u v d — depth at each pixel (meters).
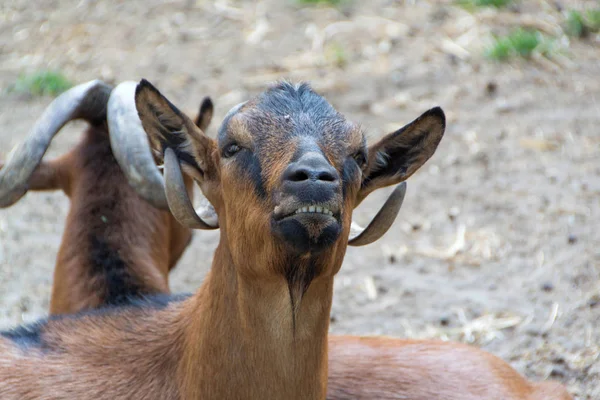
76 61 46.56
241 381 16.97
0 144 39.06
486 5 49.34
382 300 29.31
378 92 42.84
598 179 35.72
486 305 28.69
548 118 40.44
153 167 21.08
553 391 21.31
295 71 44.69
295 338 16.69
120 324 19.97
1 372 19.42
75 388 19.03
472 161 37.56
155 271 22.72
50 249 32.47
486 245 32.06
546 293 29.12
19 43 48.34
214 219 18.14
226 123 16.69
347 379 20.73
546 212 33.72
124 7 51.19
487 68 44.69
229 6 50.81
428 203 34.97
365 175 17.97
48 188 24.25
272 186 15.52
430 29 47.94
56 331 20.41
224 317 17.02
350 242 17.88
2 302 29.17
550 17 48.53
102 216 22.69
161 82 44.09
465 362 21.33
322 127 16.22
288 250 15.45
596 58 45.22
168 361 18.73
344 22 48.75
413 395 20.56
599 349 26.08
